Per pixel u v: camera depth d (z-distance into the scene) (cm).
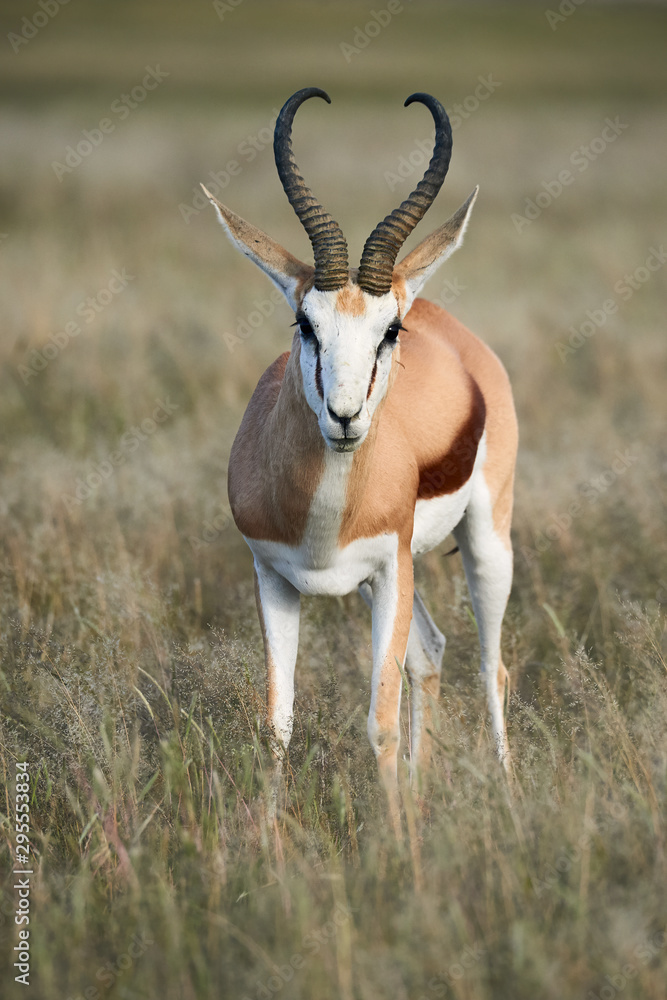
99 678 1956
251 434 1881
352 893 1423
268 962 1269
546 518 2730
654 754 1670
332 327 1585
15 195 7975
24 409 3728
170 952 1286
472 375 2164
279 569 1838
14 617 2269
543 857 1445
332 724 1870
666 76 18850
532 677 2266
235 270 5894
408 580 1855
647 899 1347
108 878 1498
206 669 1936
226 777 1731
